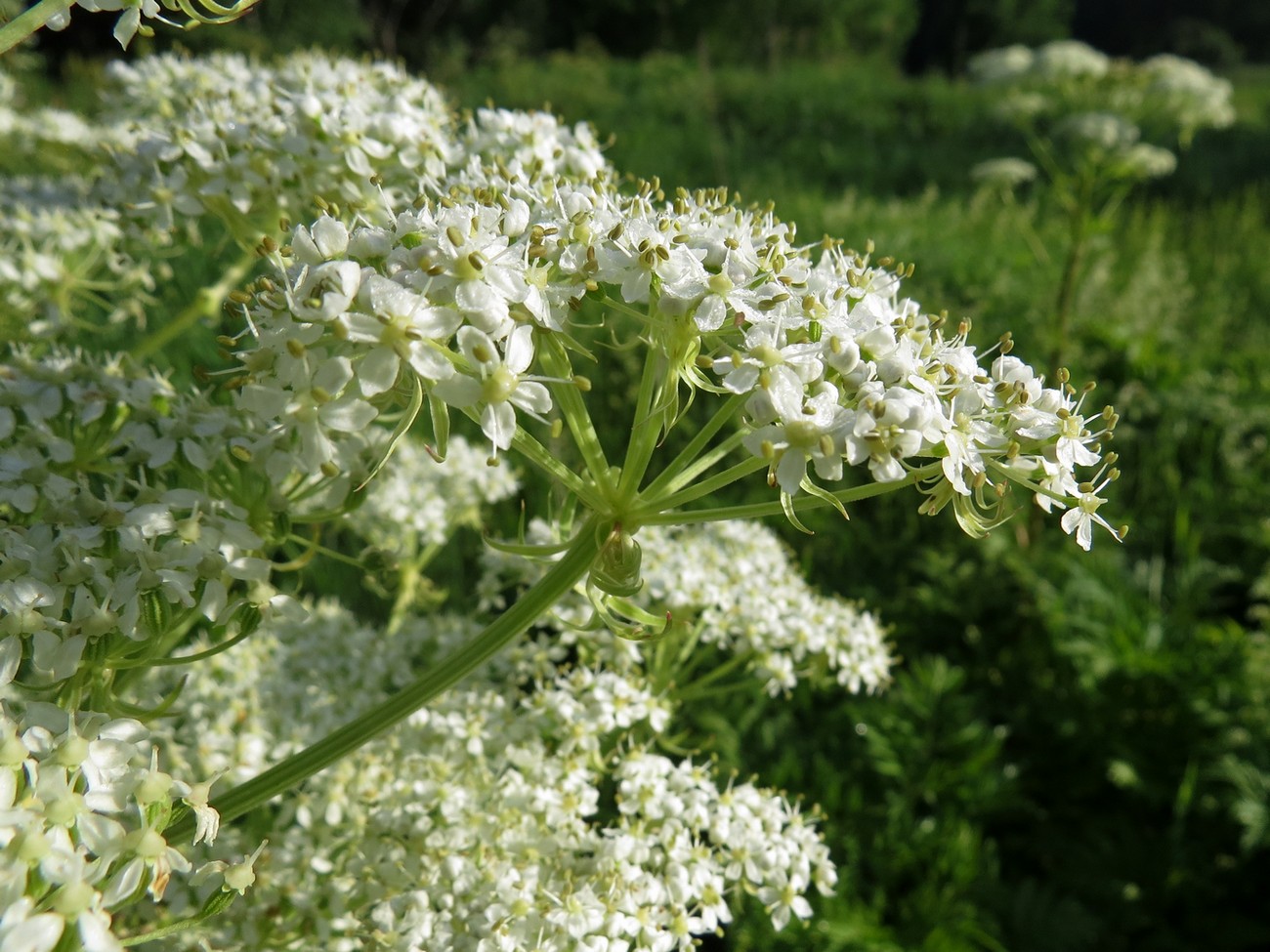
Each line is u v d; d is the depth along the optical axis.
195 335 5.22
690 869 2.33
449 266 1.50
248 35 18.84
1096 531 6.60
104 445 2.02
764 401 1.53
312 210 2.60
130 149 2.71
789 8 39.69
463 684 2.86
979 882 4.27
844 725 4.78
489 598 3.50
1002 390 1.70
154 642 1.70
